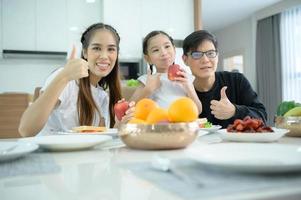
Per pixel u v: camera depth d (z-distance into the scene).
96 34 1.32
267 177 0.33
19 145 0.60
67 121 1.22
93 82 1.38
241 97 1.61
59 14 3.96
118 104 0.87
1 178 0.39
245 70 6.17
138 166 0.44
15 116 2.16
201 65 1.57
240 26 6.25
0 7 3.74
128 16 4.09
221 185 0.30
